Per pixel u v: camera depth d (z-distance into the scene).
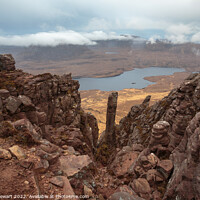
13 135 11.76
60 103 33.59
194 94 22.55
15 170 8.77
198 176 9.60
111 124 43.50
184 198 10.32
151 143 19.23
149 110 43.22
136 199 10.38
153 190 13.66
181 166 12.30
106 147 42.22
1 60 31.75
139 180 14.59
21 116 15.11
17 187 7.67
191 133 13.75
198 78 23.27
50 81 31.91
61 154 12.77
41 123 18.16
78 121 36.41
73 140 22.23
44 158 10.53
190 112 21.92
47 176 9.32
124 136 45.53
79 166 11.52
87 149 24.11
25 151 10.73
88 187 10.73
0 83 25.41
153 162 16.34
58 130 24.34
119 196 10.51
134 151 26.27
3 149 10.05
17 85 26.52
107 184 17.67
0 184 7.66
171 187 12.11
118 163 23.23
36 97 27.80
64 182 9.11
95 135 44.03
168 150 17.81
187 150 13.01
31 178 8.41
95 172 19.53
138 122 42.88
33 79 29.34
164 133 18.58
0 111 14.09
